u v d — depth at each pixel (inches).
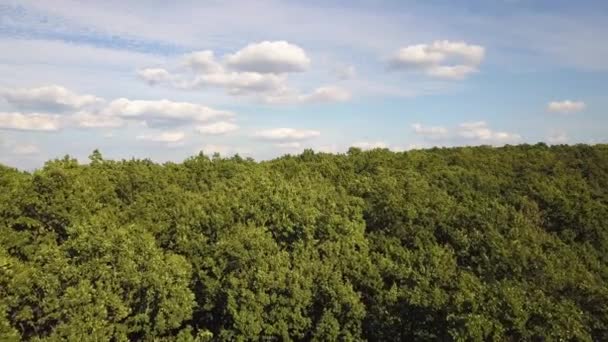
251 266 1768.0
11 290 1364.4
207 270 1825.8
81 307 1376.7
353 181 2770.7
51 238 1699.1
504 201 2655.0
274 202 2020.2
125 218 2066.9
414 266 1910.7
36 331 1393.9
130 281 1524.4
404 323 1711.4
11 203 1712.6
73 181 1871.3
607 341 1636.3
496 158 3513.8
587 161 3373.5
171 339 1568.7
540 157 3499.0
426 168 3193.9
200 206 2059.5
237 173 2874.0
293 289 1707.7
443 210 2224.4
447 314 1574.8
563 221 2529.5
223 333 1668.3
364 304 1833.2
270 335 1684.3
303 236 1966.0
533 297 1600.6
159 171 2753.4
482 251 1975.9
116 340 1450.5
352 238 1983.3
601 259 2342.5
